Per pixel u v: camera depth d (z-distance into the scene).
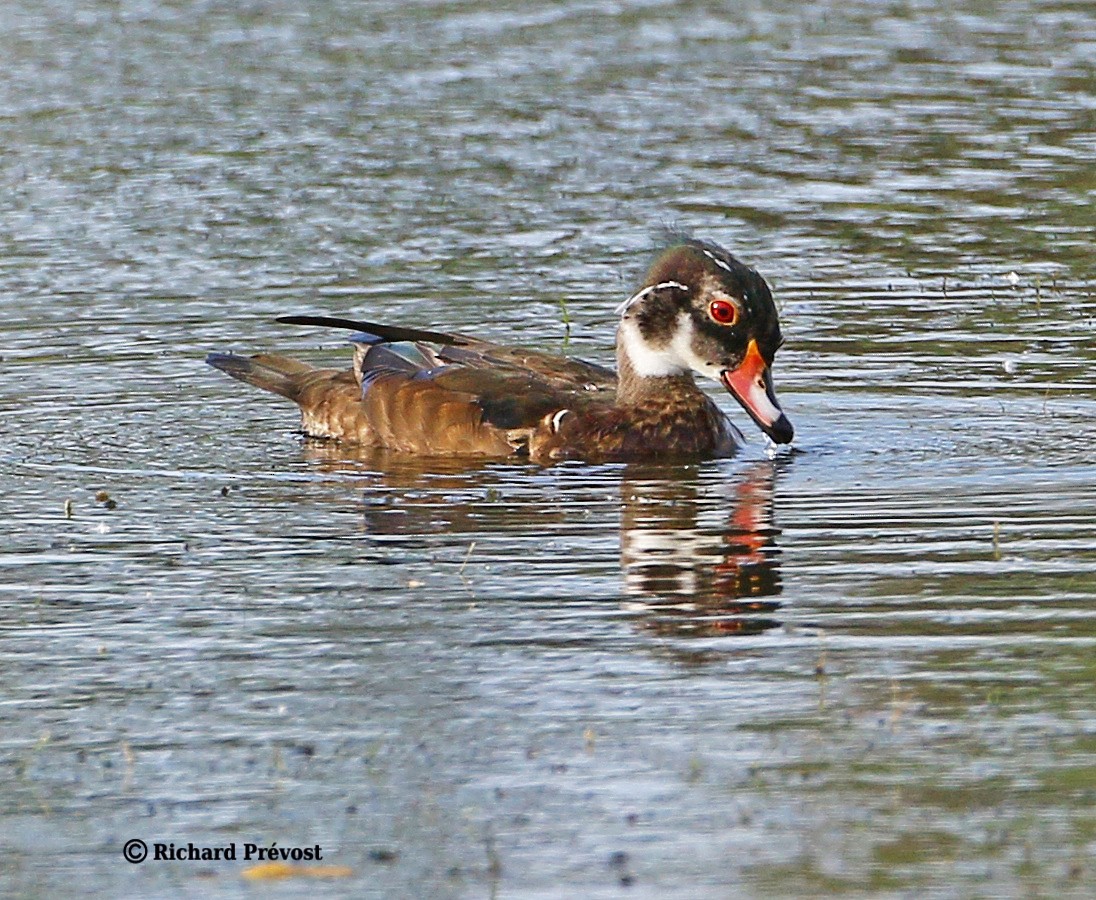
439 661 11.83
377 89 30.59
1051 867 9.23
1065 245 22.59
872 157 26.47
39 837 9.83
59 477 15.89
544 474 16.06
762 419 16.55
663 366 16.73
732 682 11.41
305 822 9.90
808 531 14.17
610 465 16.33
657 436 16.53
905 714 10.90
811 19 35.44
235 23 35.44
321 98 30.05
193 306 20.97
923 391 18.02
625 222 23.77
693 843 9.58
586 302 20.88
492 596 12.92
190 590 13.15
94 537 14.30
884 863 9.32
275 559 13.77
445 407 16.73
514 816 9.88
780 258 22.38
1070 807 9.80
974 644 11.84
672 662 11.73
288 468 16.28
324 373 17.75
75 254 22.70
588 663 11.74
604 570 13.41
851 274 21.77
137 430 17.36
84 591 13.15
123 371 19.05
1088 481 15.23
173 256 22.64
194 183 25.58
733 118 28.69
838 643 11.94
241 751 10.70
